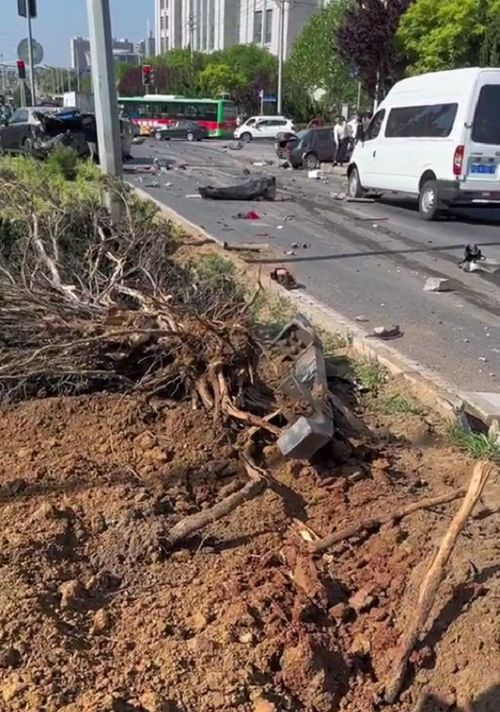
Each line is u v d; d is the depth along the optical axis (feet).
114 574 10.92
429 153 50.47
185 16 362.94
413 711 8.95
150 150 128.98
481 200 48.67
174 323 15.48
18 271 18.62
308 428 13.26
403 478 13.64
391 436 15.26
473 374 20.30
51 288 17.13
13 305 16.02
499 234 45.47
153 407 15.48
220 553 11.50
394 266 34.94
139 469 13.58
